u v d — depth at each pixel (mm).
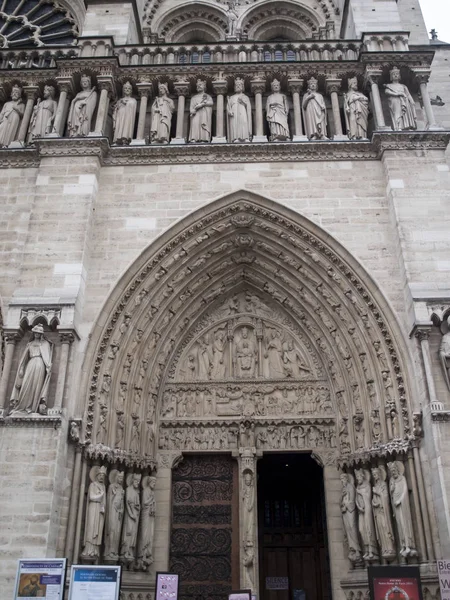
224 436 19328
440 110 25312
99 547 16109
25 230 19953
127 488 17297
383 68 22062
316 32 29688
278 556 21078
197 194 20156
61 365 16828
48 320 17297
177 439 19250
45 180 19844
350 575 16859
